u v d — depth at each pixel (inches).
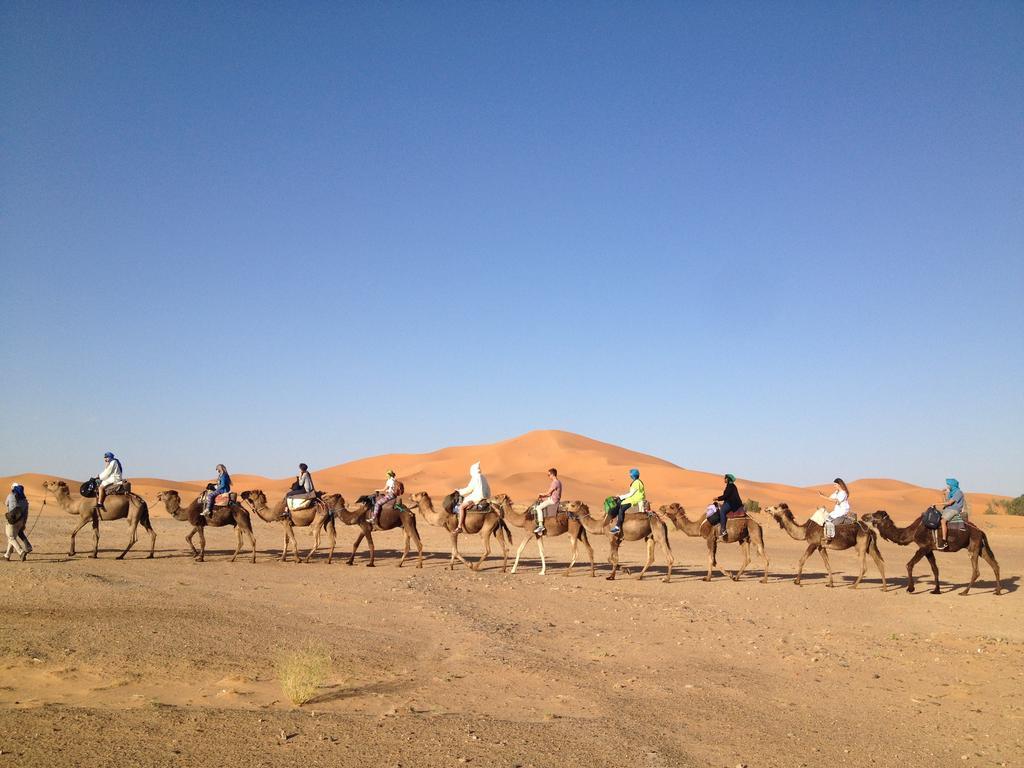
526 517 935.7
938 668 512.1
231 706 378.6
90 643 491.8
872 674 495.8
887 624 666.2
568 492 3432.6
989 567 1115.3
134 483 3597.4
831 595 813.2
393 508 964.0
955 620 682.2
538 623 634.8
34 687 405.7
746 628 635.5
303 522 981.2
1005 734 377.7
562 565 1048.8
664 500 3462.1
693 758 332.2
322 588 767.7
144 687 410.3
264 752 311.1
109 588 705.0
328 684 427.5
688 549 1355.8
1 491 2576.3
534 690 432.5
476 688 431.8
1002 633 629.9
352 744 324.2
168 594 692.1
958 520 816.9
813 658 532.7
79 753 301.0
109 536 1266.0
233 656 477.1
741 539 907.4
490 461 4493.1
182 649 486.9
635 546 1407.5
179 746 313.7
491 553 1204.5
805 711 412.8
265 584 784.9
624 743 344.2
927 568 1091.3
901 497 3988.7
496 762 310.7
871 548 849.5
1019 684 473.1
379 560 1040.8
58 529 1353.3
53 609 600.4
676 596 791.1
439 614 641.6
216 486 959.6
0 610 589.3
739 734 368.8
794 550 1359.5
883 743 362.0
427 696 410.6
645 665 506.3
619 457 4793.3
